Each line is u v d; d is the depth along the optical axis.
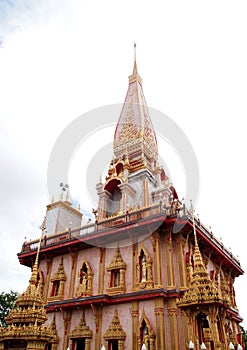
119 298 20.22
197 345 12.26
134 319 19.23
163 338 17.55
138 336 18.48
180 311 18.53
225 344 12.41
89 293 21.98
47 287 24.47
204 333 13.89
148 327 18.25
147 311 19.05
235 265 28.81
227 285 26.16
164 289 18.97
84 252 24.36
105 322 20.38
